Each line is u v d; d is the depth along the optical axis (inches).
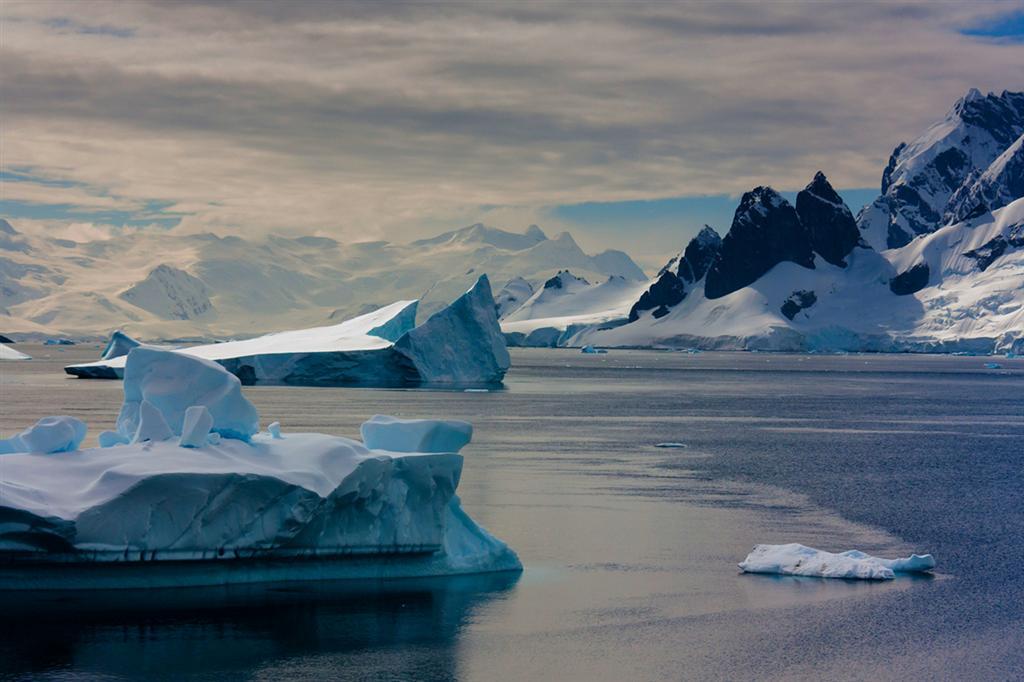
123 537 1371.8
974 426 4623.5
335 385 6914.4
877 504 2432.3
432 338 6963.6
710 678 1279.5
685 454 3353.8
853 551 1797.5
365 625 1391.5
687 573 1711.4
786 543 1967.3
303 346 7170.3
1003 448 3676.2
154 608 1384.1
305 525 1454.2
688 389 7568.9
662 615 1491.1
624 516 2182.6
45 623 1327.5
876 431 4333.2
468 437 1678.2
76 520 1327.5
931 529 2146.9
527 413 5007.4
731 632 1430.9
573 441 3695.9
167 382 1565.0
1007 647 1395.2
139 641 1295.5
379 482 1517.0
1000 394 7160.4
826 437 4037.9
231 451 1476.4
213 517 1413.6
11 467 1391.5
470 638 1373.0
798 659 1343.5
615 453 3334.2
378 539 1536.7
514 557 1685.5
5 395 5639.8
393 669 1268.5
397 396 5959.6
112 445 1533.0
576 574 1681.8
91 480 1390.3
